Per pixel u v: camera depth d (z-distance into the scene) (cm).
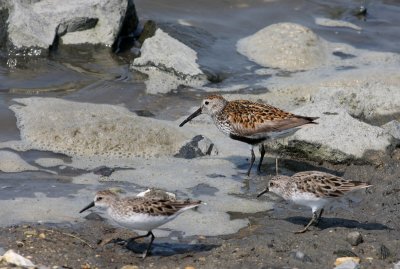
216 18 2300
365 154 1530
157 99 1841
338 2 2461
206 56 2078
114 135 1591
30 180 1422
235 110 1498
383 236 1234
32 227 1238
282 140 1571
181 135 1631
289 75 2011
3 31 2047
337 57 2130
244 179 1480
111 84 1905
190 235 1253
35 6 2116
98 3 2109
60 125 1612
